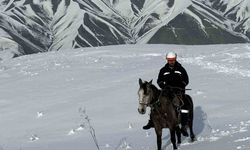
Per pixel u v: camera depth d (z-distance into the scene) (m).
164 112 13.80
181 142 15.30
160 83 14.99
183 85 15.05
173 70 15.05
